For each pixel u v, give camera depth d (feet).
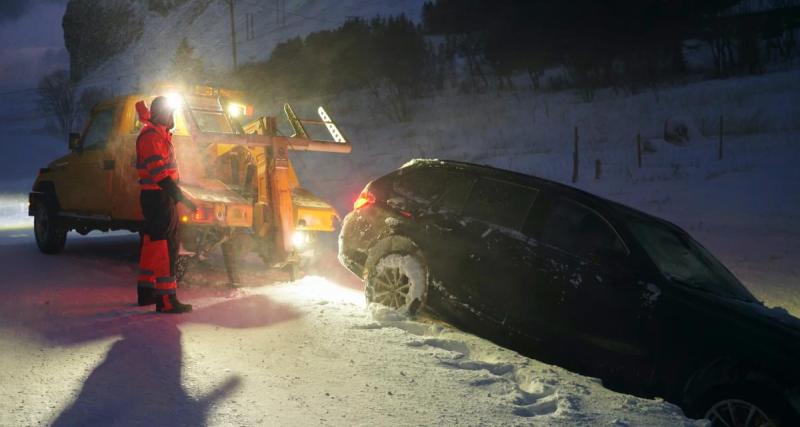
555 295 17.21
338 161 122.52
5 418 11.62
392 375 14.84
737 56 139.74
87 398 12.66
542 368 16.25
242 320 18.93
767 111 102.83
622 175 85.46
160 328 17.58
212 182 25.84
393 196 21.43
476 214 19.49
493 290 18.21
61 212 31.50
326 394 13.53
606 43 154.51
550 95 150.20
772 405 13.67
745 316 15.28
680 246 18.67
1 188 107.65
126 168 27.45
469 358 16.84
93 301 21.04
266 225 25.22
